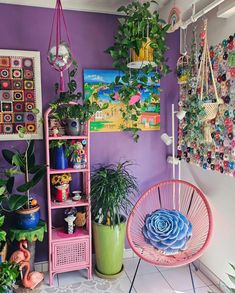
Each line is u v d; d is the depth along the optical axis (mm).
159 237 1968
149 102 2438
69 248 2135
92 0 2094
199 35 2172
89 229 2160
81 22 2227
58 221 2336
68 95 2027
